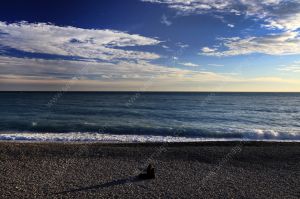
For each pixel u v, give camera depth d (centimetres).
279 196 1178
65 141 2389
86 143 2162
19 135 2597
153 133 3005
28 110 5562
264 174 1473
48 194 1136
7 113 4916
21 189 1184
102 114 4888
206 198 1143
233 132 3061
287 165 1634
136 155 1767
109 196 1132
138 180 1331
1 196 1103
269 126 3766
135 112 5312
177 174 1438
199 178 1387
